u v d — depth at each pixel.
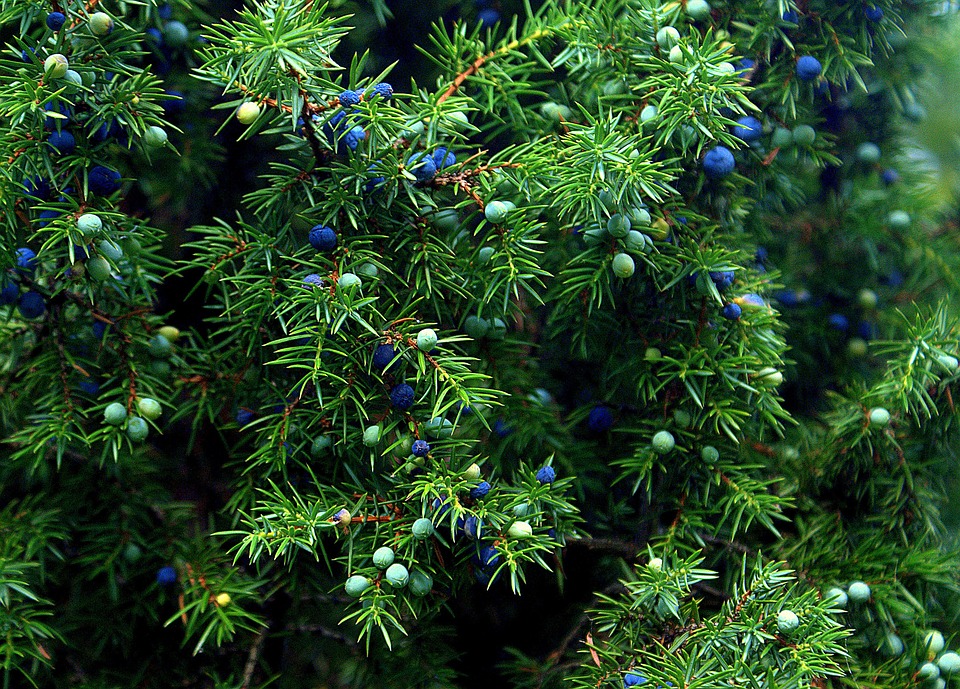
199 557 0.78
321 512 0.71
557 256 0.78
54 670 0.80
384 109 0.70
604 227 0.72
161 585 0.79
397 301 0.72
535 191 0.73
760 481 0.78
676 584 0.73
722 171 0.74
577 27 0.76
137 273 0.74
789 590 0.73
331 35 0.71
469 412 0.74
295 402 0.72
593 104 0.76
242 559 0.80
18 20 0.75
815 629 0.72
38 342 0.75
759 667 0.72
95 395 0.76
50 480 0.81
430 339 0.70
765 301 0.78
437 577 0.73
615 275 0.74
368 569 0.71
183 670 0.81
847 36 0.76
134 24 0.76
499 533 0.72
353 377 0.71
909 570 0.76
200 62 0.80
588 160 0.71
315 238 0.71
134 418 0.73
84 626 0.81
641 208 0.72
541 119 0.77
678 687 0.71
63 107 0.71
